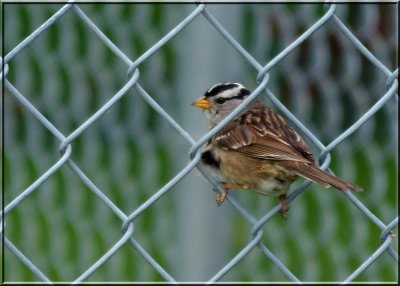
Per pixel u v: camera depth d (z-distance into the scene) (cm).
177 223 960
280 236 1080
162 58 1013
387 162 1109
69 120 1041
